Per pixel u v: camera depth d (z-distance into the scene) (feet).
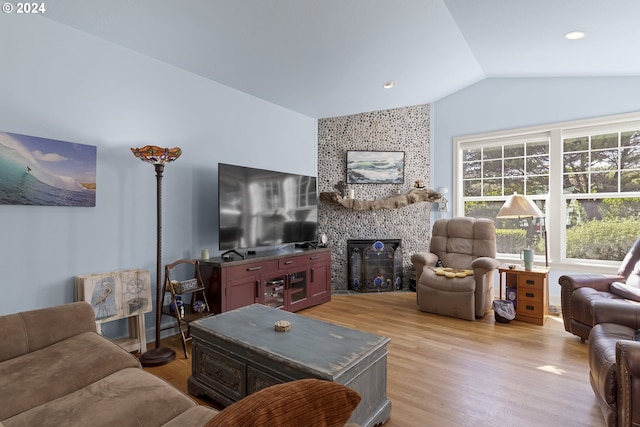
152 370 8.14
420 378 7.69
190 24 8.98
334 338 6.18
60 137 8.36
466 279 12.06
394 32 10.74
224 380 6.42
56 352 5.41
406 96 16.10
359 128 17.33
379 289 16.78
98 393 4.57
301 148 16.37
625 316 7.05
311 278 13.74
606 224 13.32
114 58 9.41
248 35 9.82
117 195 9.52
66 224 8.54
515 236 15.34
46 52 8.12
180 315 9.41
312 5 8.95
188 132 11.34
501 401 6.75
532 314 11.50
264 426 2.01
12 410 4.17
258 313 7.69
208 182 11.98
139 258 10.04
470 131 16.34
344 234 17.16
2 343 5.18
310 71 12.47
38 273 8.07
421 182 17.21
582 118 13.69
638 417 4.79
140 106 10.01
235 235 11.58
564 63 12.61
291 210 13.97
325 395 2.39
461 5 9.52
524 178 15.12
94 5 7.89
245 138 13.44
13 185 7.59
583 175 13.76
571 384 7.39
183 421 4.02
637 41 10.09
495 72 14.84
